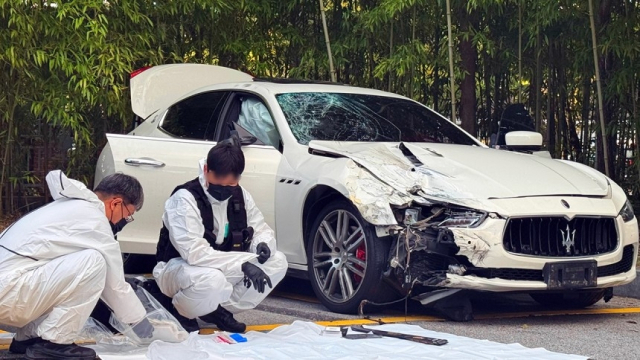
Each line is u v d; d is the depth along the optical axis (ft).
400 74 29.60
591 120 33.58
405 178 18.24
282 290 22.54
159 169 21.33
